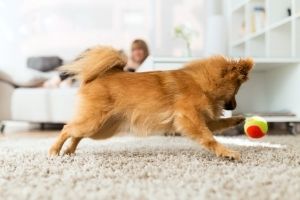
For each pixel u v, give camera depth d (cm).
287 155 165
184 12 473
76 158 159
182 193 99
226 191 101
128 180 117
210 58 171
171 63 278
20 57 484
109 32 477
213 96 165
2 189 107
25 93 350
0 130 340
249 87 349
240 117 182
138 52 386
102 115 164
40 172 130
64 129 171
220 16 405
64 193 100
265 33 349
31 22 482
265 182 111
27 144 223
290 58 293
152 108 162
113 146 208
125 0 475
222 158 154
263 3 383
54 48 479
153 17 473
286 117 292
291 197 95
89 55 170
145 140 245
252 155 164
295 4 293
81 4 477
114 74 170
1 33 485
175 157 160
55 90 347
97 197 96
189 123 157
